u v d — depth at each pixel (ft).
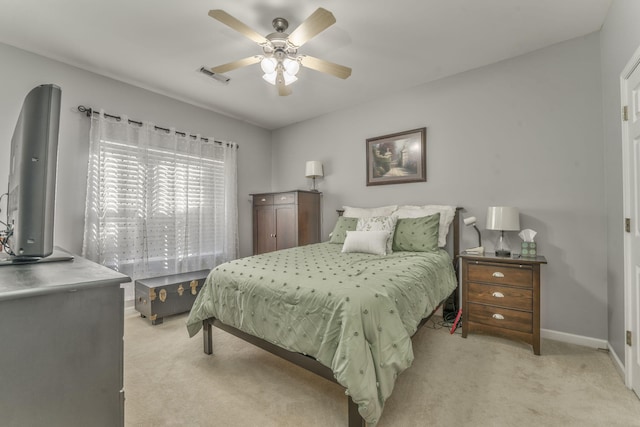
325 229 13.24
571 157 7.72
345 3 6.39
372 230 9.17
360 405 3.96
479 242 9.07
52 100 3.36
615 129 6.47
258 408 5.07
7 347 2.22
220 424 4.70
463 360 6.68
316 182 13.58
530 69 8.34
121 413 2.77
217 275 6.67
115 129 9.66
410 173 10.57
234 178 13.23
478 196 9.18
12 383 2.24
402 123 10.84
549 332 7.91
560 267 7.82
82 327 2.56
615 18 6.25
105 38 7.63
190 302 9.94
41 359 2.37
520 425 4.63
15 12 6.60
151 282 9.61
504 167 8.73
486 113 9.05
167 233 10.92
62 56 8.45
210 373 6.19
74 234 8.91
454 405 5.10
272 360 6.75
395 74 9.66
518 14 6.78
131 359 6.79
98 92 9.42
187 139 11.59
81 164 9.06
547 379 5.90
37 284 2.44
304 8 6.54
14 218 3.43
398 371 4.44
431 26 7.21
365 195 11.91
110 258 9.48
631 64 5.43
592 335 7.39
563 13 6.75
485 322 7.68
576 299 7.61
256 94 11.11
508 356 6.87
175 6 6.46
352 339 4.13
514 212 7.86
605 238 7.25
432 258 7.79
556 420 4.74
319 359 4.52
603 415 4.85
